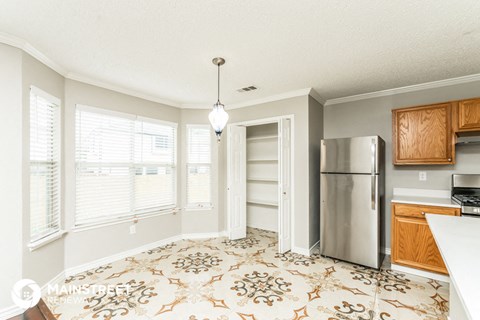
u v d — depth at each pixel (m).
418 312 2.01
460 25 1.80
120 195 3.22
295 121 3.43
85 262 2.83
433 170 3.07
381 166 3.05
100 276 2.67
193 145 4.09
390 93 3.38
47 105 2.47
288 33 1.93
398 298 2.22
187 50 2.21
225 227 4.21
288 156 3.43
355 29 1.87
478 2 1.54
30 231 2.18
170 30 1.89
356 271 2.79
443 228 1.58
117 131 3.20
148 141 3.59
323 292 2.32
